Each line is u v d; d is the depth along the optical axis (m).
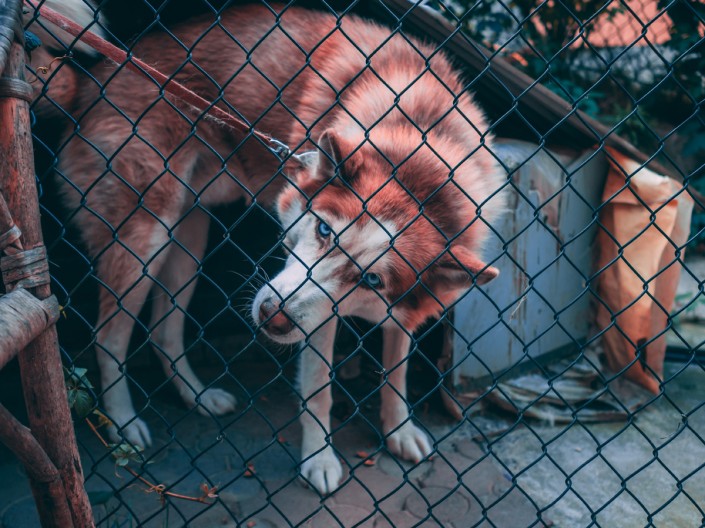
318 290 2.32
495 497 2.83
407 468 3.03
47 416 1.57
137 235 3.05
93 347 3.80
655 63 5.64
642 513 2.77
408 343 3.01
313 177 2.47
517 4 5.52
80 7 2.56
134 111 2.97
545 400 3.51
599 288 3.81
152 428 3.32
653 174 3.49
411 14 3.14
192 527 2.59
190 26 3.11
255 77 3.01
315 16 3.05
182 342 3.61
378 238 2.32
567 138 3.63
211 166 3.28
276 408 3.57
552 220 3.52
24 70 1.46
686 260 5.43
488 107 3.63
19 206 1.45
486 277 2.27
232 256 4.11
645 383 3.73
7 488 2.76
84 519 1.71
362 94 2.72
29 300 1.44
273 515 2.68
